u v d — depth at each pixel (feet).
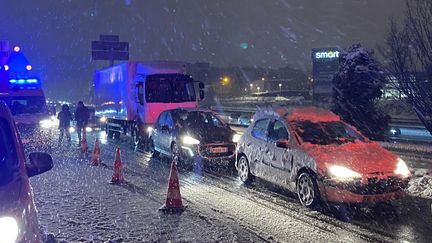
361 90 68.69
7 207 11.01
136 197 28.53
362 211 24.91
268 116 31.83
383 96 75.10
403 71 53.36
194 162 40.09
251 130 33.32
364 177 23.73
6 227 10.46
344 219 23.45
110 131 73.92
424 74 52.26
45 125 57.88
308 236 20.58
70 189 30.94
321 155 25.45
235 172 38.70
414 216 23.89
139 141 57.62
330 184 24.08
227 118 125.29
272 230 21.49
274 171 29.19
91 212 24.73
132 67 61.62
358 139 28.45
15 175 13.08
